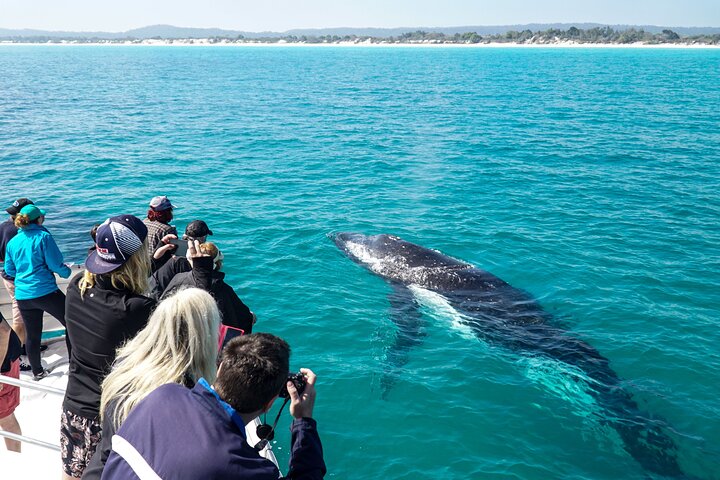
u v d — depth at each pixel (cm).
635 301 1240
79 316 452
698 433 857
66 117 3650
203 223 649
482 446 819
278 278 1303
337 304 1196
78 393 455
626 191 2069
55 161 2373
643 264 1430
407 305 1207
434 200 1933
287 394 379
